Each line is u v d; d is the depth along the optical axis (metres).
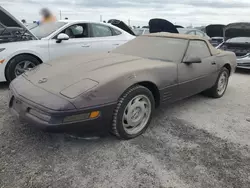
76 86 2.33
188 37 3.70
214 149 2.60
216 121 3.38
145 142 2.68
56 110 2.12
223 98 4.49
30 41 4.81
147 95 2.76
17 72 4.61
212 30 12.80
